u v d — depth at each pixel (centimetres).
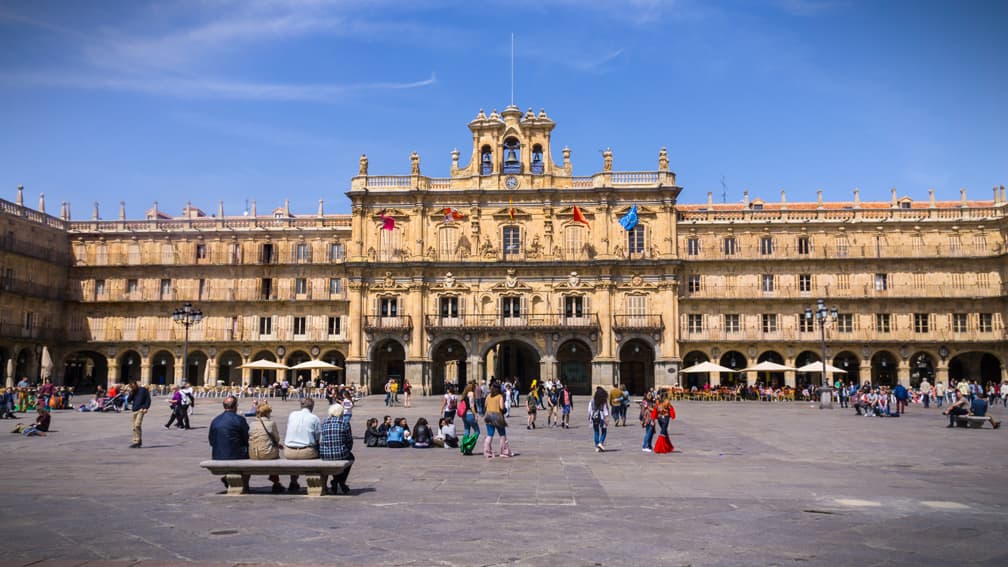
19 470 2303
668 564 1230
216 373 8694
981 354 8325
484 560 1248
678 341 8200
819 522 1542
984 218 8175
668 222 8219
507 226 8356
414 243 8356
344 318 8619
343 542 1361
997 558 1270
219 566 1202
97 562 1220
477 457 2697
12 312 8006
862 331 8206
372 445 3052
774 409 5800
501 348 9281
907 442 3244
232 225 8888
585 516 1595
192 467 2373
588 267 8181
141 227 8969
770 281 8369
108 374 8725
